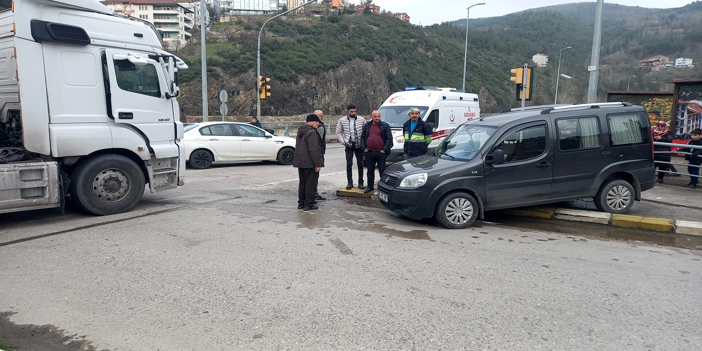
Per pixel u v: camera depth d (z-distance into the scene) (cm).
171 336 332
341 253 525
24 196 617
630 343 327
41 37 609
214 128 1350
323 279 442
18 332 338
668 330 348
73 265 475
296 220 683
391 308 379
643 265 502
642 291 425
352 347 317
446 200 645
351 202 827
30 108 610
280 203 812
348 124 857
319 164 734
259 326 347
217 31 6512
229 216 703
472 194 661
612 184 714
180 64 800
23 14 599
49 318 360
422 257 516
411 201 647
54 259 493
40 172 627
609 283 444
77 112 654
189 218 686
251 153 1387
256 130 1418
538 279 452
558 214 718
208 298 397
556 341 328
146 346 319
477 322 356
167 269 466
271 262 490
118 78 689
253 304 385
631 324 357
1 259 493
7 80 688
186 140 1287
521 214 742
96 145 670
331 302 390
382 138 839
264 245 552
